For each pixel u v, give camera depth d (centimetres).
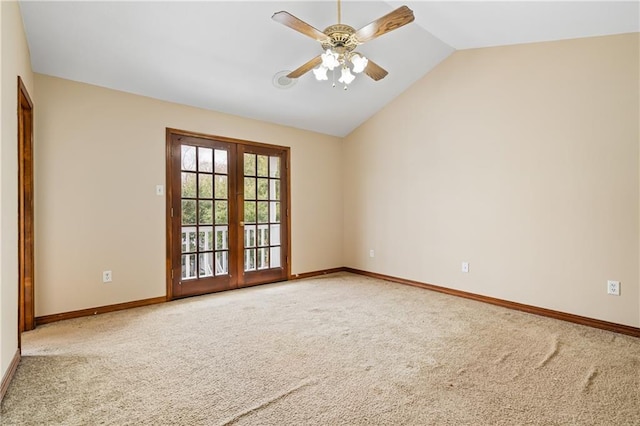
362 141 526
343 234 561
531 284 339
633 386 196
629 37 279
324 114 479
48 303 308
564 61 314
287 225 493
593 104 298
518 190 347
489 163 371
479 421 163
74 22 265
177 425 160
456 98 400
